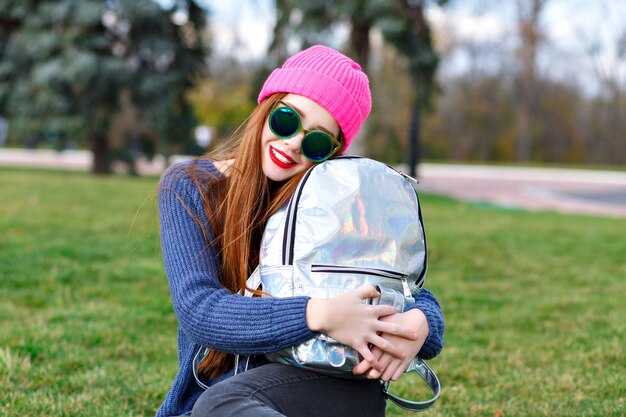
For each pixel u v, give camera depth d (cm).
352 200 165
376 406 173
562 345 417
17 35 1675
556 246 797
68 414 280
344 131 184
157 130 1697
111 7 1605
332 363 158
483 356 391
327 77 179
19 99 1689
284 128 176
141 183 1326
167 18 1664
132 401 304
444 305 516
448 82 4653
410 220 171
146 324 425
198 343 169
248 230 177
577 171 3522
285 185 177
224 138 216
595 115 4772
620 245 826
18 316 427
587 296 566
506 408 309
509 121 4747
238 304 162
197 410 156
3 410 279
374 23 1482
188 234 177
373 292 160
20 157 2752
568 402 320
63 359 347
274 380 160
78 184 1180
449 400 321
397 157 1644
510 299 543
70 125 1636
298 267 162
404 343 163
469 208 1284
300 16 1505
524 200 1831
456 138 4766
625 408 308
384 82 2919
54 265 562
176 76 1681
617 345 413
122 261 595
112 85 1628
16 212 811
